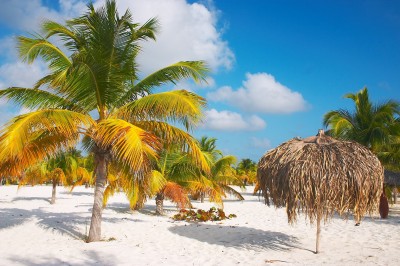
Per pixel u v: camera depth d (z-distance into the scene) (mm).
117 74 9891
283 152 8453
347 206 7668
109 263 7789
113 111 10227
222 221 14859
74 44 10070
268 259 8281
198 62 9719
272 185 8195
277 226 13375
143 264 7762
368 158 8016
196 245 9867
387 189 20766
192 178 16953
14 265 7504
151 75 10023
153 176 14211
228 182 24172
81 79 9508
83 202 24734
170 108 8945
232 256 8594
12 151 7512
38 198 27219
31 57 9602
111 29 9711
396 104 18094
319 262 7977
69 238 10492
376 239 10594
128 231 11789
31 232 11219
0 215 15445
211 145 24953
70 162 23750
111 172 11695
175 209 20125
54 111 8531
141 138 8320
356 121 19266
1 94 9312
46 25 9609
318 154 7934
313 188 7699
